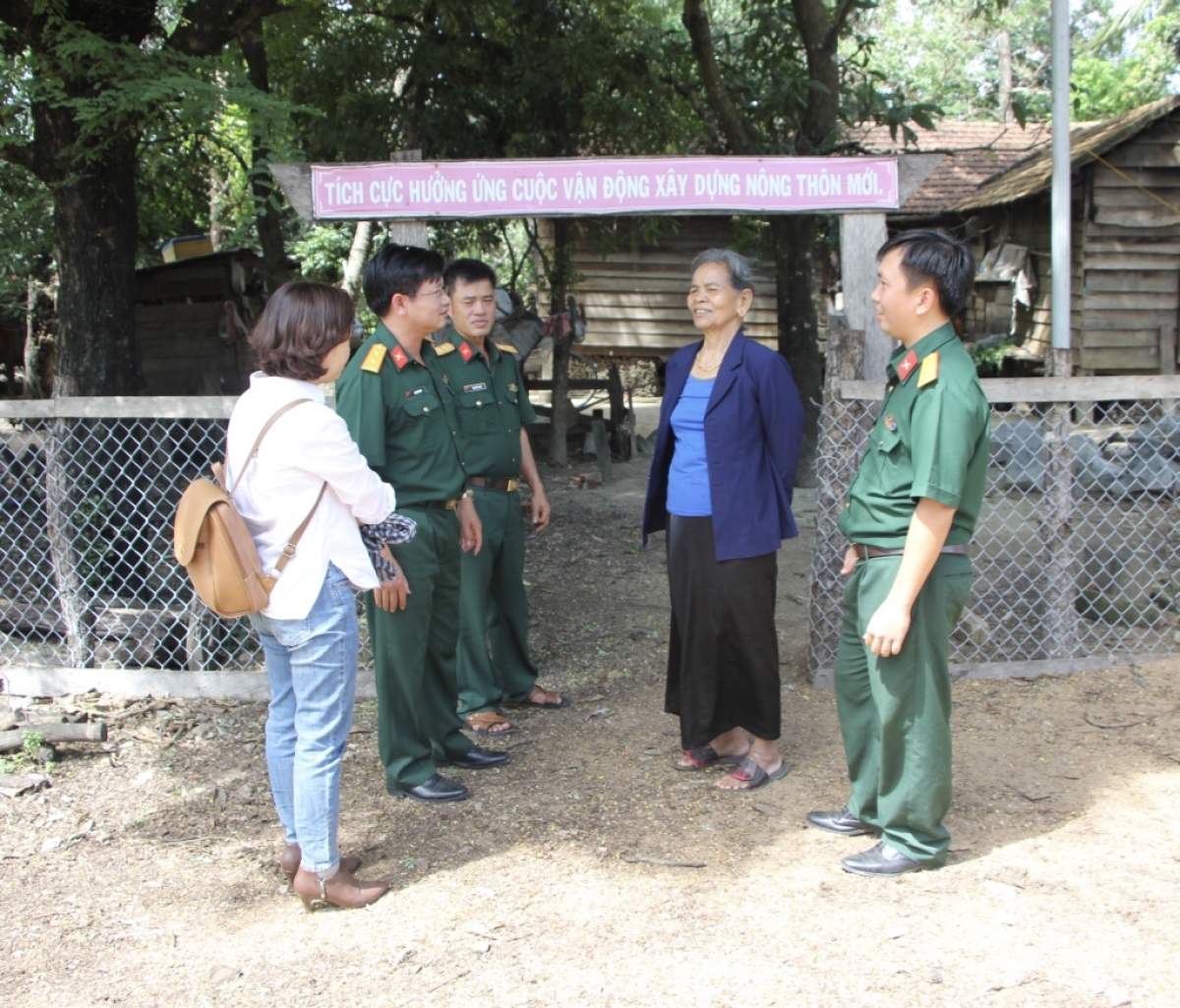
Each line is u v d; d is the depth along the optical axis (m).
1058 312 5.55
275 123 5.62
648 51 9.46
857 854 3.24
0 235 7.71
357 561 2.97
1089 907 2.97
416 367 3.61
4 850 3.46
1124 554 6.26
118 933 2.98
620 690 4.75
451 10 8.95
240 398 2.98
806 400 9.17
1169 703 4.36
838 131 8.73
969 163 17.23
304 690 2.96
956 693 4.54
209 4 6.45
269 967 2.80
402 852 3.39
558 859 3.32
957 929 2.87
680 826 3.51
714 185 4.39
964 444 2.87
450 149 9.54
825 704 4.51
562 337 9.88
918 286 2.97
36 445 5.46
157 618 4.89
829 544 4.61
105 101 5.32
